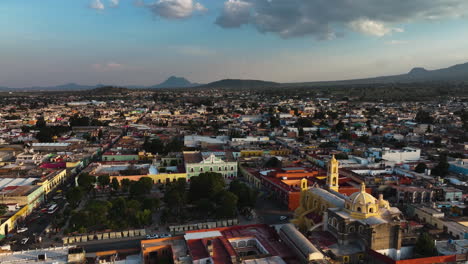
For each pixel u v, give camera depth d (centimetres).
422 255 9694
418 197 15738
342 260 9262
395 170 19388
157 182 19138
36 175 18550
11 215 13462
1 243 11925
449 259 9088
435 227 12875
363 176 18088
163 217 13750
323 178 17512
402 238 10231
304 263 8769
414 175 18262
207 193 15650
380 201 11294
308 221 11838
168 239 10656
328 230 10706
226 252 9350
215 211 14188
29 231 13125
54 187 18188
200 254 9325
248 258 9038
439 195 16012
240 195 15012
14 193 15012
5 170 19475
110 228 12756
